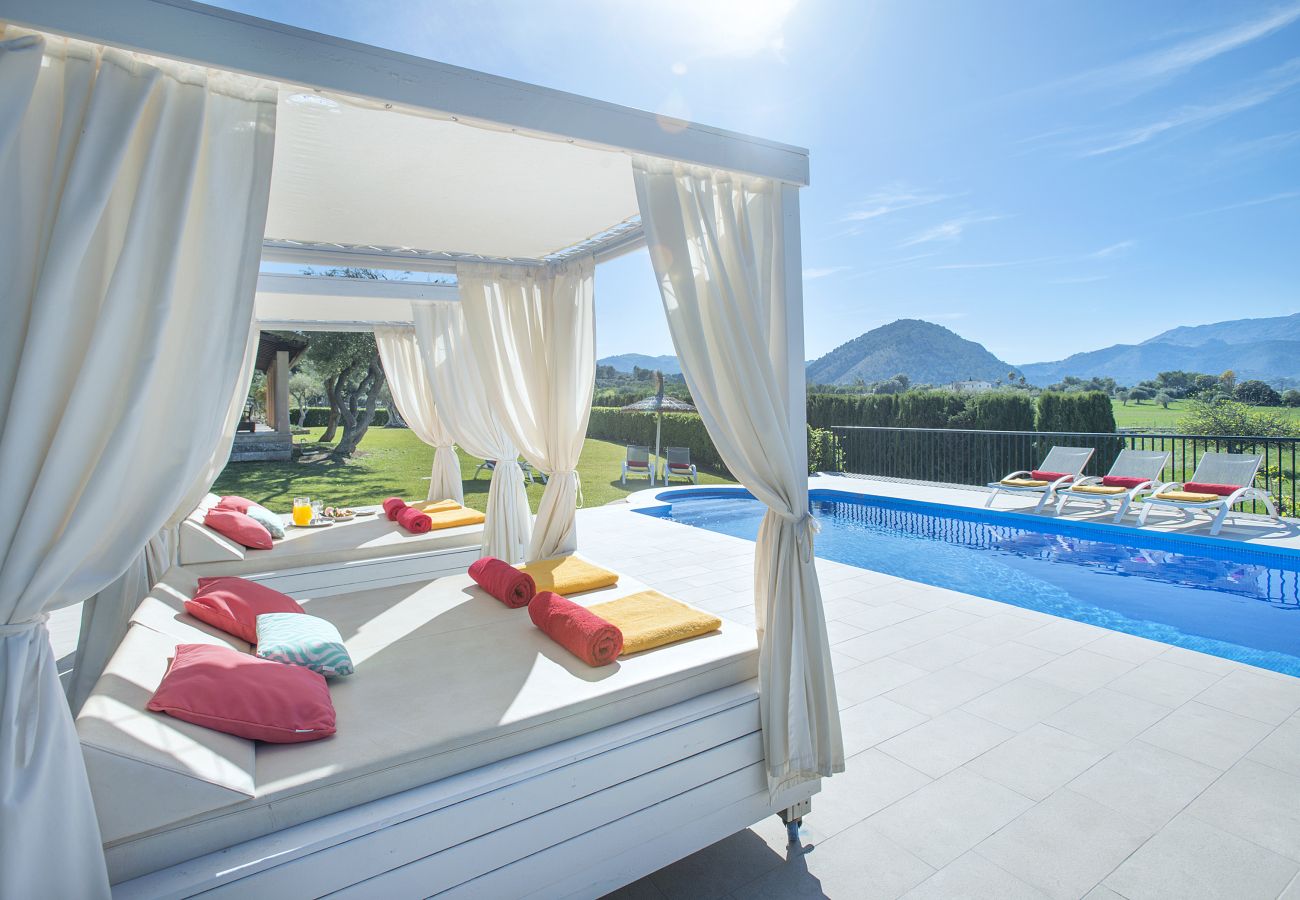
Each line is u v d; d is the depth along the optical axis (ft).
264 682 6.79
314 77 5.96
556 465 15.10
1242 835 7.88
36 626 5.00
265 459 50.14
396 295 18.65
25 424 4.90
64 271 5.00
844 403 44.45
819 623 8.45
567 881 6.84
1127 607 17.34
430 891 6.09
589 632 8.39
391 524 19.13
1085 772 9.20
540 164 9.54
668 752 7.50
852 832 8.18
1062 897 7.02
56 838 4.83
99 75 5.29
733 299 8.11
